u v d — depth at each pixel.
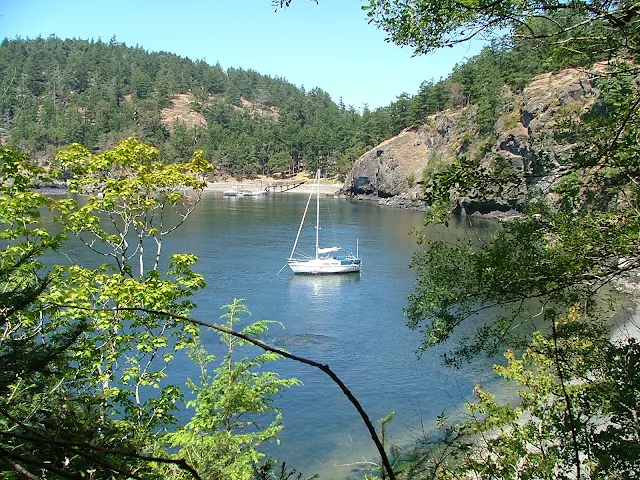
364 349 23.41
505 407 7.92
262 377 9.90
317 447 15.41
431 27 5.59
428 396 18.66
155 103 163.88
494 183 5.94
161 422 10.47
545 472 6.59
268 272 39.41
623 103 5.60
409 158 105.19
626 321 18.42
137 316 10.40
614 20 5.00
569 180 5.79
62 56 156.38
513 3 5.14
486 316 25.64
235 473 7.91
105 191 12.19
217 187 136.25
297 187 138.00
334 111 191.62
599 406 6.60
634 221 5.62
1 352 3.39
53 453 3.17
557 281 5.59
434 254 6.78
